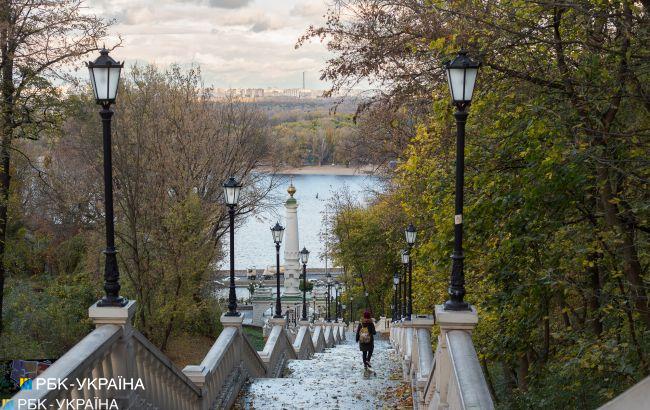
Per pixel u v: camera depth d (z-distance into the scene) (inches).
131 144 1175.6
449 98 455.8
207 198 1457.9
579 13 399.5
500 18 435.2
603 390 384.2
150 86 1385.3
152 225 1151.6
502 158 466.6
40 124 896.3
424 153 546.6
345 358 924.6
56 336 1117.1
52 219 1635.1
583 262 417.1
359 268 2155.5
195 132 1418.6
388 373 732.0
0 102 838.5
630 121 448.1
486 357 545.0
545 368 525.3
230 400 488.4
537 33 433.4
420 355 492.7
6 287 1038.4
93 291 1182.9
